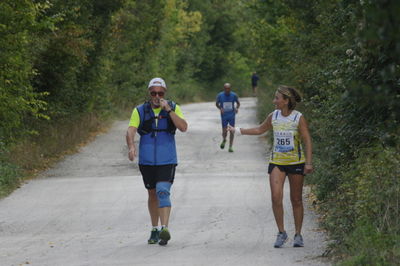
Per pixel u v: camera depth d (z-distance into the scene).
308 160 18.39
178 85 132.75
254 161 42.09
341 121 19.66
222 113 47.62
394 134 13.91
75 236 21.45
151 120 19.61
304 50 39.72
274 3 54.03
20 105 33.19
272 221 22.92
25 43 33.56
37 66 47.25
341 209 18.58
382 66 16.67
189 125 68.38
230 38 162.50
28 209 26.97
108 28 61.19
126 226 22.97
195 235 20.89
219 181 33.28
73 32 45.31
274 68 55.72
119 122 73.19
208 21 156.62
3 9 30.73
